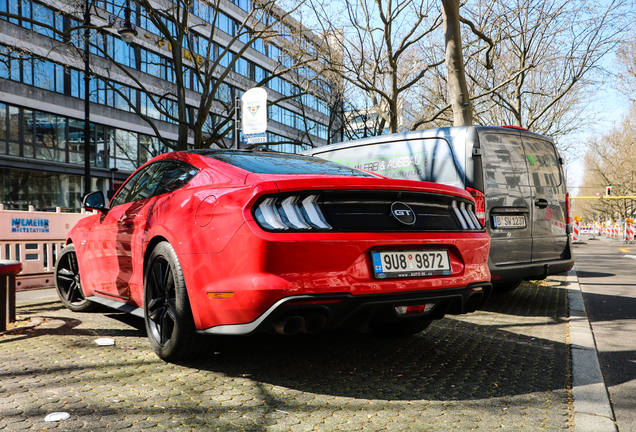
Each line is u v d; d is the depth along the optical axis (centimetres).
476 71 2012
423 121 1445
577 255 1802
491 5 1362
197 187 327
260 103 909
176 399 261
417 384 298
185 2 1530
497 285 688
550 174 654
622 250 2136
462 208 346
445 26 922
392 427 231
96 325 447
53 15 2439
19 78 2342
